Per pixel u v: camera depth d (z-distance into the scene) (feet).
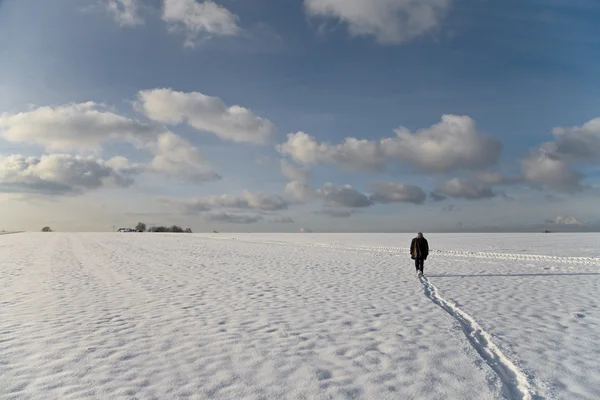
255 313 30.58
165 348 21.88
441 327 26.25
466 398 15.67
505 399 15.62
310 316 29.58
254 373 18.24
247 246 128.26
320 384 16.99
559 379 17.62
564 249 103.91
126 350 21.52
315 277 52.60
